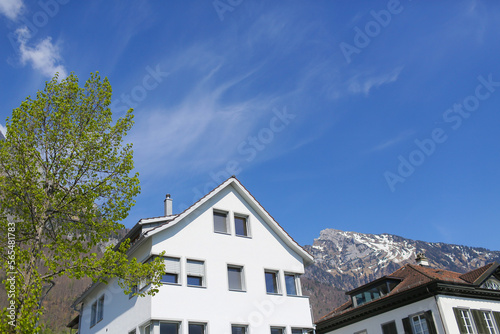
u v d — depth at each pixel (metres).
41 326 12.57
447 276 27.78
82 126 15.64
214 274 22.20
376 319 26.88
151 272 15.41
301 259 26.58
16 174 14.05
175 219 21.92
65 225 14.82
